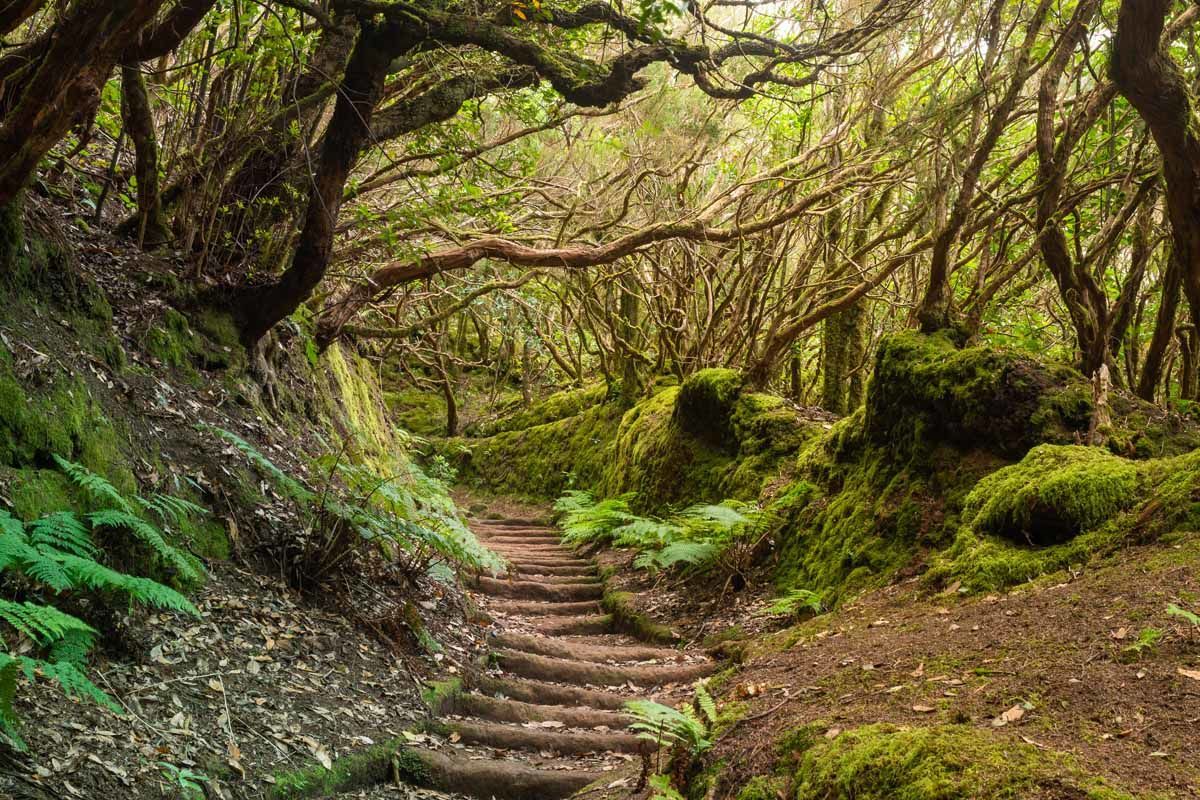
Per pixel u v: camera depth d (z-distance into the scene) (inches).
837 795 121.6
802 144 410.3
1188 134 209.0
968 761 111.7
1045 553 197.0
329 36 278.7
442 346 792.3
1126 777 101.7
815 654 193.2
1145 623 141.6
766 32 375.6
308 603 206.8
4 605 114.7
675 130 425.7
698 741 156.8
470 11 250.7
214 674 162.9
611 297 582.9
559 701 232.1
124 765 127.5
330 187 251.4
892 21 273.4
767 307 514.6
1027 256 277.4
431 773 174.9
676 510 394.6
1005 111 256.5
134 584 136.9
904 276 467.2
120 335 226.7
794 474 331.6
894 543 250.7
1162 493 187.9
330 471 228.4
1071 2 301.1
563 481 571.8
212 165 267.7
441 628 248.1
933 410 262.7
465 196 312.3
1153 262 367.9
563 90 245.3
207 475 210.5
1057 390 241.0
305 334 323.3
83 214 264.4
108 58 157.8
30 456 163.2
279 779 146.7
